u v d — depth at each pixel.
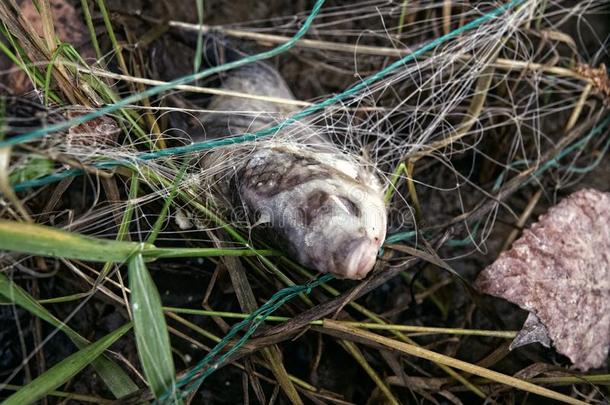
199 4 0.24
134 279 0.20
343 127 0.29
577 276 0.27
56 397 0.26
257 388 0.24
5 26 0.25
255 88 0.31
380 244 0.22
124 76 0.26
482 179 0.32
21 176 0.21
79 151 0.23
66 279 0.27
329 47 0.32
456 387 0.26
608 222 0.28
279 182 0.24
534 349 0.28
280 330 0.24
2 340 0.27
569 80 0.33
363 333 0.24
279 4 0.34
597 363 0.27
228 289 0.27
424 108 0.31
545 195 0.31
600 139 0.33
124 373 0.23
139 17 0.31
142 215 0.25
